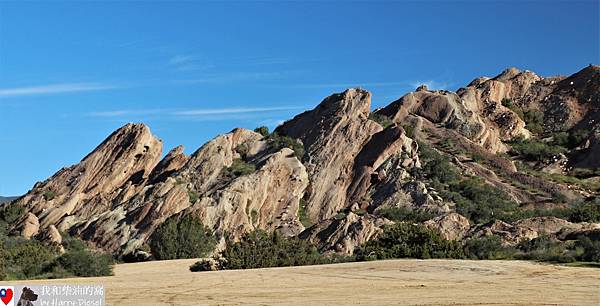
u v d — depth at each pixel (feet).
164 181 346.33
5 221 340.80
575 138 458.09
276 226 320.91
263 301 113.80
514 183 362.94
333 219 293.43
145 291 127.95
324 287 131.95
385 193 331.57
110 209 344.49
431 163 359.46
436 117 440.04
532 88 548.31
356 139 370.73
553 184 356.79
